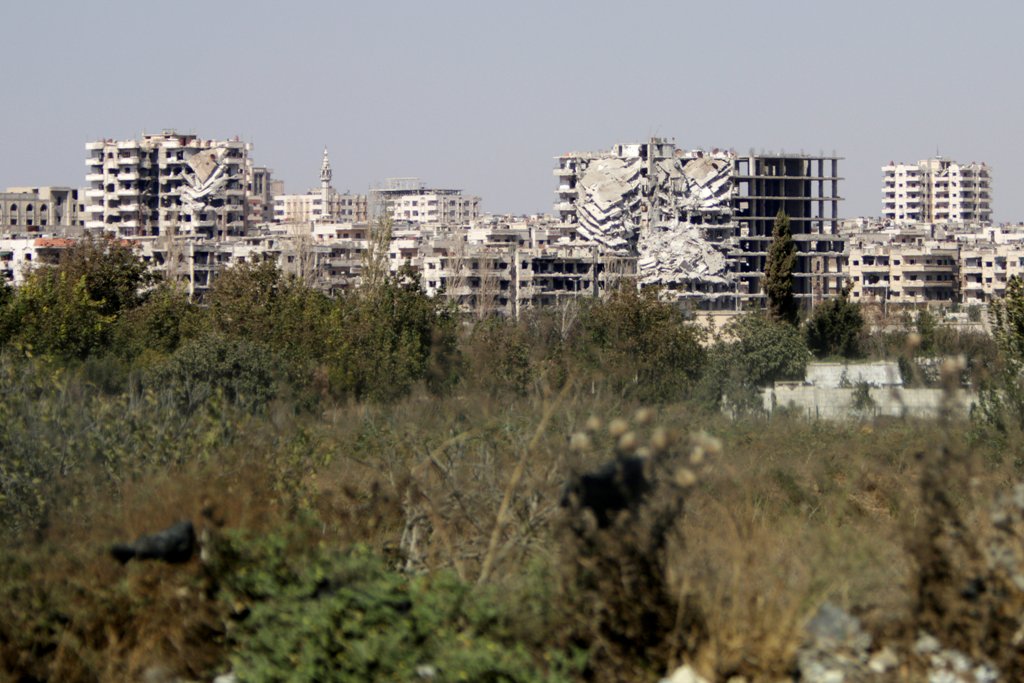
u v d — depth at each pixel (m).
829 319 188.38
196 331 141.75
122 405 48.00
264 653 24.05
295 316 133.25
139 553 27.08
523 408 45.62
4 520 42.16
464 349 88.81
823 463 62.59
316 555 27.16
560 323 144.00
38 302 130.62
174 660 25.66
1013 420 67.44
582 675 22.83
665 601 22.91
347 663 23.03
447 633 23.75
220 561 26.83
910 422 62.91
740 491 37.78
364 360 114.44
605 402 44.81
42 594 28.23
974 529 25.98
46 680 26.17
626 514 23.42
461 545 31.66
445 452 39.88
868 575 24.81
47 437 45.16
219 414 44.75
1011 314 77.69
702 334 131.38
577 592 23.56
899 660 22.48
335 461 45.59
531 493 31.83
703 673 22.27
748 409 98.69
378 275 173.12
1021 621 22.67
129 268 182.62
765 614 22.67
